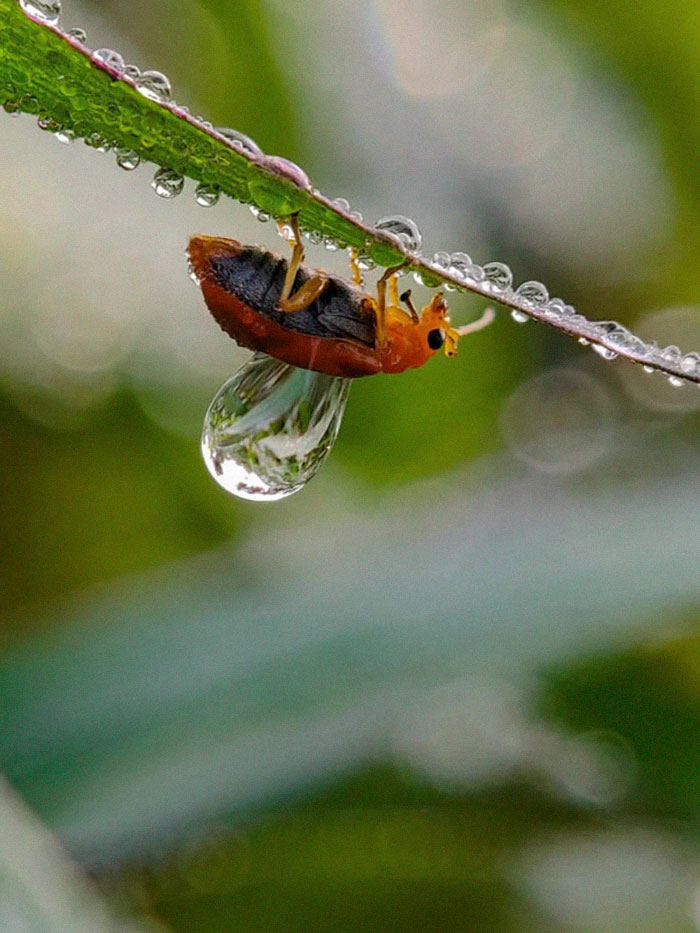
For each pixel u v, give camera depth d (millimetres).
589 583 108
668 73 153
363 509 141
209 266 95
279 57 142
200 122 88
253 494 97
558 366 159
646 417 162
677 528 111
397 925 113
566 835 117
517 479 145
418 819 114
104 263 128
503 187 166
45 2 89
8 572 127
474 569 109
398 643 106
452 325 143
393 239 89
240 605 108
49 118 88
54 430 128
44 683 105
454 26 163
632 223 162
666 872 114
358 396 143
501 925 113
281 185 88
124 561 133
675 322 161
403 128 159
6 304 123
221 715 104
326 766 108
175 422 133
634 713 122
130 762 103
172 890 110
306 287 96
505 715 122
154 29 136
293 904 112
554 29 159
